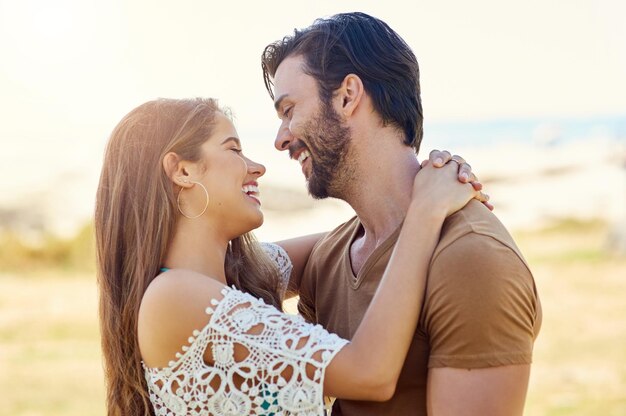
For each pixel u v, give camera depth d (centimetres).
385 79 189
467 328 158
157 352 175
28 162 1698
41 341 892
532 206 1750
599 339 856
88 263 1405
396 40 194
